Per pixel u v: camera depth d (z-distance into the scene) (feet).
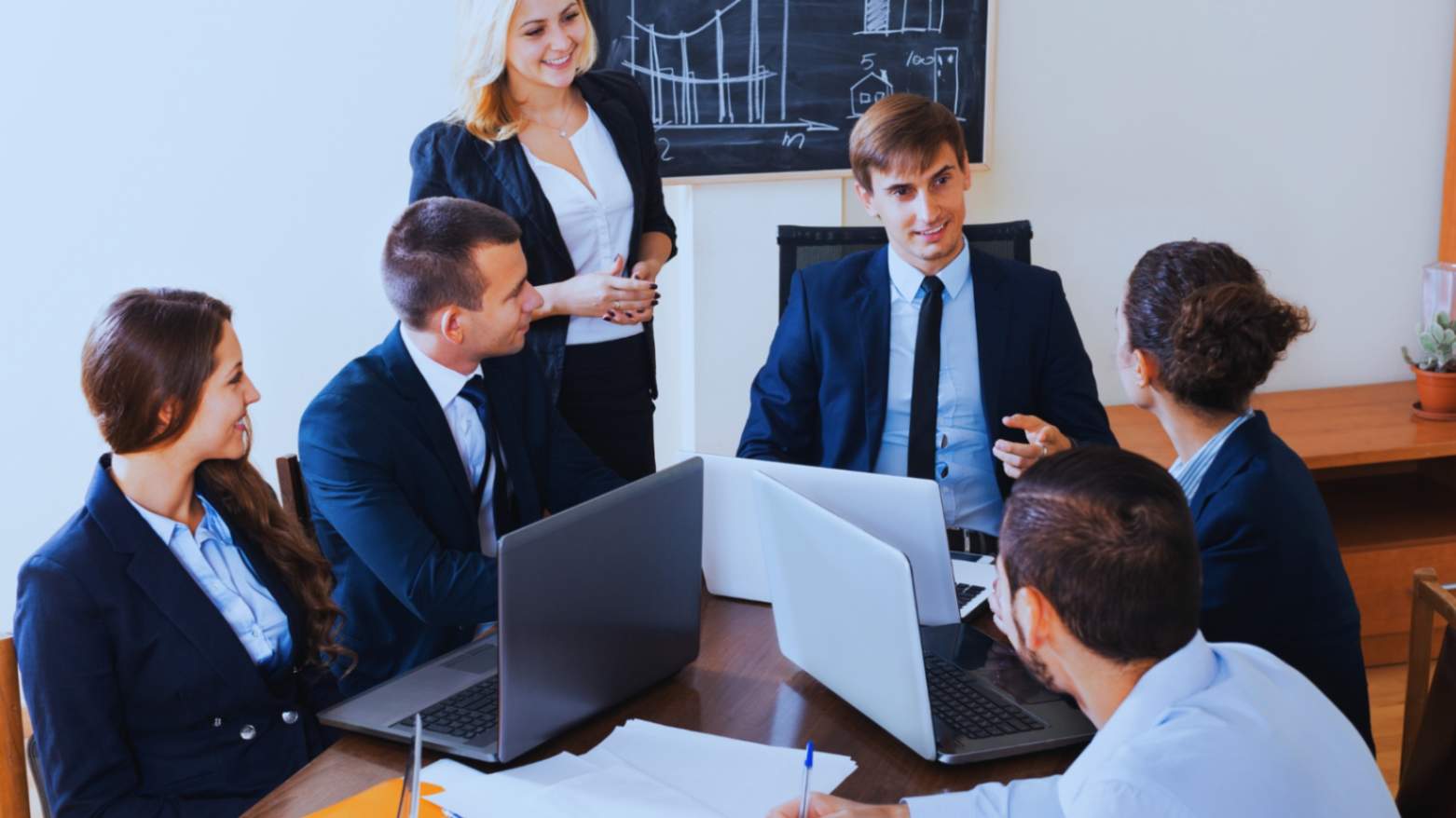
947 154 6.80
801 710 5.21
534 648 4.70
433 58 11.28
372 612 6.06
